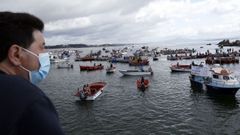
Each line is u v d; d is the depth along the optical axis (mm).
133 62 110750
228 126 30281
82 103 42500
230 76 47156
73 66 117438
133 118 33656
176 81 65375
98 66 99500
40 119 2094
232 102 41531
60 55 161875
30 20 2578
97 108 39125
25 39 2527
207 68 52938
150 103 41906
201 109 37781
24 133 2057
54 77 81688
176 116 34281
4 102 2121
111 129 29938
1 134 2037
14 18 2498
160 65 109312
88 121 33031
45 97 2287
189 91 51438
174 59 132375
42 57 3145
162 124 31062
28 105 2121
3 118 2066
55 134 2096
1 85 2203
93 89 47656
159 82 64438
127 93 50719
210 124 30953
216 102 41781
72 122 32875
